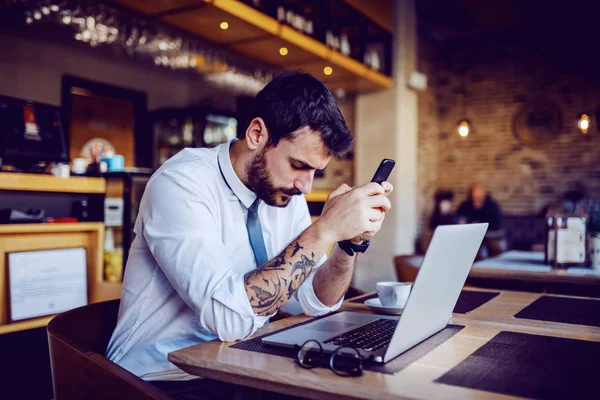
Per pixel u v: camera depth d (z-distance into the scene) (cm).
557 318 135
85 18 415
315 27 489
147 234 120
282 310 159
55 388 116
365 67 546
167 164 130
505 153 782
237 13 374
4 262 288
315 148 120
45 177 312
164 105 749
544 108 757
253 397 102
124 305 129
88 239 337
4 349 281
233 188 132
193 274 112
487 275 245
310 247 115
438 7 696
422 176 759
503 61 786
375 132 623
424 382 81
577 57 738
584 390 78
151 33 444
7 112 351
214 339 116
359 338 105
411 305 91
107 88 662
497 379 83
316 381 83
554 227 251
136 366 123
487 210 669
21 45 572
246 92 782
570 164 741
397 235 614
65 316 125
